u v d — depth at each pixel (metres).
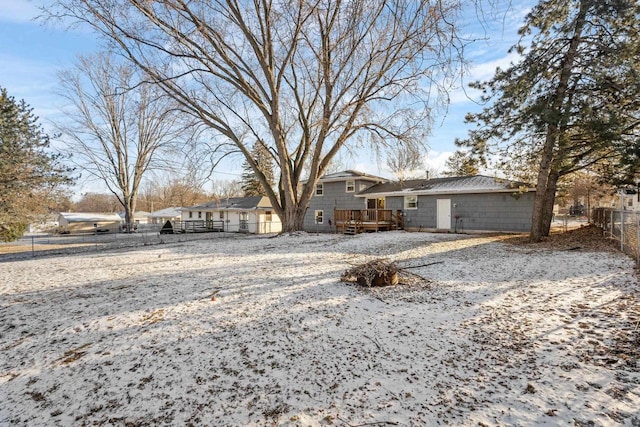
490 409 2.38
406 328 3.98
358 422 2.30
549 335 3.62
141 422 2.38
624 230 9.04
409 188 19.56
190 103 15.39
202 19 12.80
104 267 8.98
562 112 9.58
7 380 3.02
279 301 5.17
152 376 3.01
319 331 3.95
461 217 17.12
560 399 2.46
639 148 8.38
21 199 17.97
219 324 4.23
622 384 2.60
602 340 3.40
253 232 28.50
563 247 9.73
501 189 15.43
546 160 11.07
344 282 6.34
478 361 3.11
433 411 2.39
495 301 4.93
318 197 24.55
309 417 2.38
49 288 6.54
